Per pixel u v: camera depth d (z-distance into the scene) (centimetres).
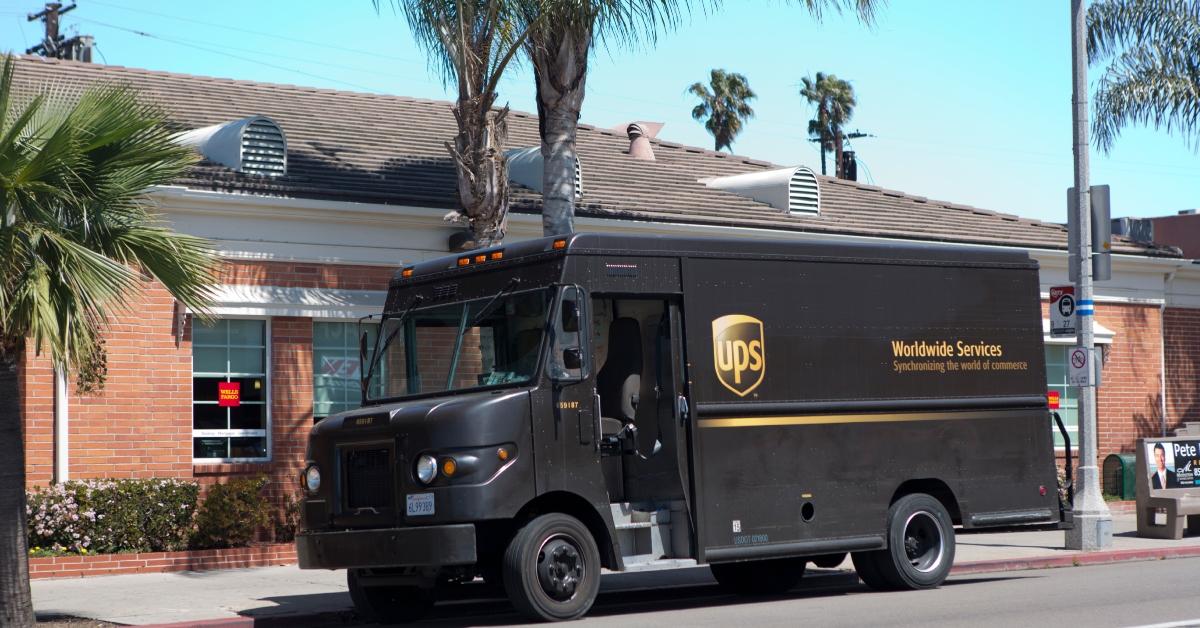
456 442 1095
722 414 1213
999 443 1400
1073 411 2512
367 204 1759
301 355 1738
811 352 1278
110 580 1470
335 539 1147
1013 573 1553
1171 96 2573
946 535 1352
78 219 1074
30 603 1091
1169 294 2652
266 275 1706
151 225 1134
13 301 1012
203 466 1664
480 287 1208
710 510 1195
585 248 1160
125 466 1606
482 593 1361
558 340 1137
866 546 1290
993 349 1411
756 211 2280
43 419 1564
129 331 1614
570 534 1134
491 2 1540
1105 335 2514
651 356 1220
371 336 1809
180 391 1647
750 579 1429
